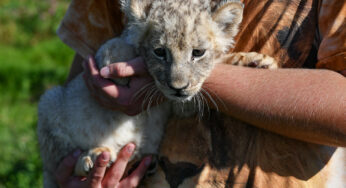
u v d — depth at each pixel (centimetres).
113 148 106
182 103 97
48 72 320
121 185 97
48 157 112
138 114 103
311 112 82
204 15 100
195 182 90
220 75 90
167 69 98
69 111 108
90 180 95
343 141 81
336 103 82
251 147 88
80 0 104
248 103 86
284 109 84
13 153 187
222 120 91
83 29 104
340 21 85
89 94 105
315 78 85
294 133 85
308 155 87
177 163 92
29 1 424
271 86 86
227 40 102
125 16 104
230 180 88
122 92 95
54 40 398
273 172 87
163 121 103
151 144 105
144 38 100
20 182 167
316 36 89
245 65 93
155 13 100
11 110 258
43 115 112
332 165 88
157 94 99
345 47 84
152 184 96
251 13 94
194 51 99
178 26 97
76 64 115
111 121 105
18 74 318
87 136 106
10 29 425
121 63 95
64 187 105
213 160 90
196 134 92
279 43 90
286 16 90
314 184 87
